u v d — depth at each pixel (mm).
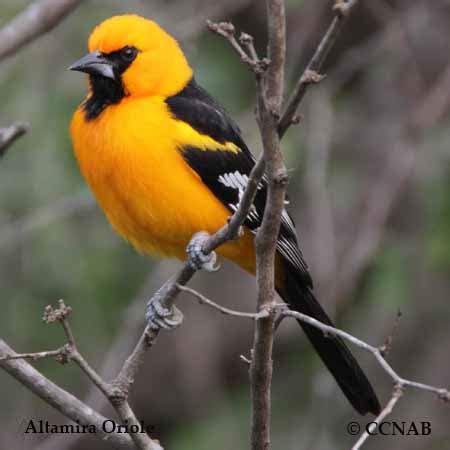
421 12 12852
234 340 13633
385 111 12922
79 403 7066
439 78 12594
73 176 11164
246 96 12094
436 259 11242
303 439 11242
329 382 11227
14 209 11086
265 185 8695
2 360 6672
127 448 7078
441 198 11438
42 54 11430
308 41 13391
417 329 11875
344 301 11789
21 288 11141
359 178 12625
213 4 12477
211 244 7105
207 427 12188
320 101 11953
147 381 13570
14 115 11156
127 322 10805
